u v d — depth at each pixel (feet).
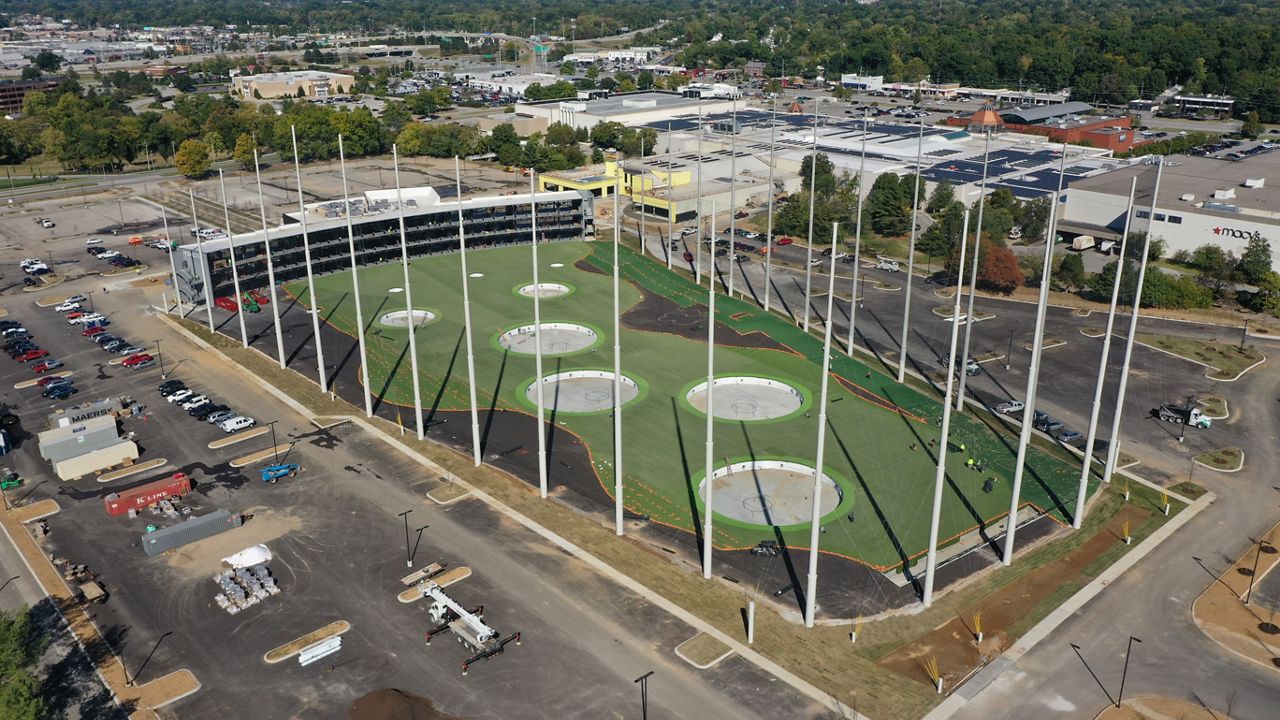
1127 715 324.39
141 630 362.94
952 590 393.09
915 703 329.72
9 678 303.07
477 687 333.62
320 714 320.50
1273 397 577.84
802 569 406.62
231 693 330.13
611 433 530.27
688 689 334.03
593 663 346.33
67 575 396.78
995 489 471.62
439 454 504.43
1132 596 389.39
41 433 487.61
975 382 599.98
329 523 436.76
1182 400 572.92
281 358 613.93
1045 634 366.43
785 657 351.67
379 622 367.86
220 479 475.72
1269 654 354.95
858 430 533.14
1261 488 474.49
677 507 455.22
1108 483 477.77
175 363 625.41
